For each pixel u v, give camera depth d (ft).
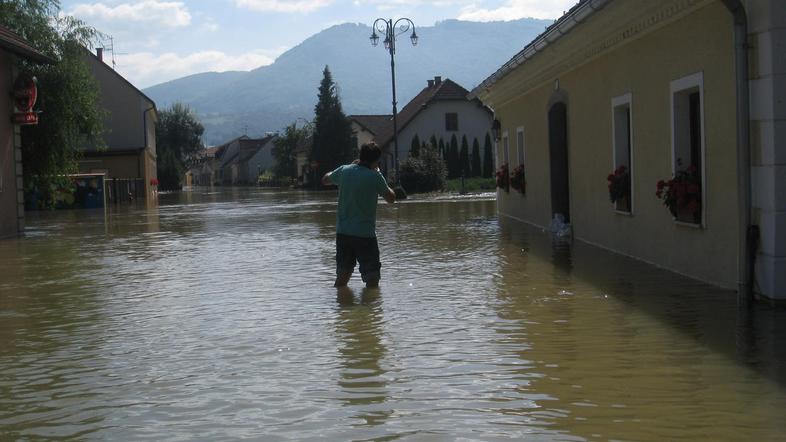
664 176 35.45
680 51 32.99
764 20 25.84
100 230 76.28
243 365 20.44
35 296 33.60
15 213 73.61
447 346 21.97
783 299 26.07
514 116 71.20
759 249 26.81
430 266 39.19
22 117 73.72
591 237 47.80
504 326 24.43
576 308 27.04
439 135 214.48
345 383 18.51
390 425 15.49
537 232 57.16
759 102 26.37
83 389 18.67
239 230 69.67
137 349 22.71
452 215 80.74
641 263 38.09
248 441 14.80
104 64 170.71
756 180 26.81
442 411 16.28
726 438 14.26
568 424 15.28
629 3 35.65
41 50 98.53
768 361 19.38
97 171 170.40
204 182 588.91
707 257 31.24
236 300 30.68
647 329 23.38
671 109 34.19
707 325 23.63
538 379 18.44
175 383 18.92
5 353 22.70
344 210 32.94
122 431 15.61
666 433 14.62
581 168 49.47
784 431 14.55
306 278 36.27
